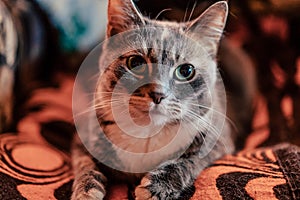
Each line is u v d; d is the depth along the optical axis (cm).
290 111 45
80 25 50
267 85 49
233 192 28
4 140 39
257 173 30
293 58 48
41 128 43
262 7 46
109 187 31
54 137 42
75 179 30
